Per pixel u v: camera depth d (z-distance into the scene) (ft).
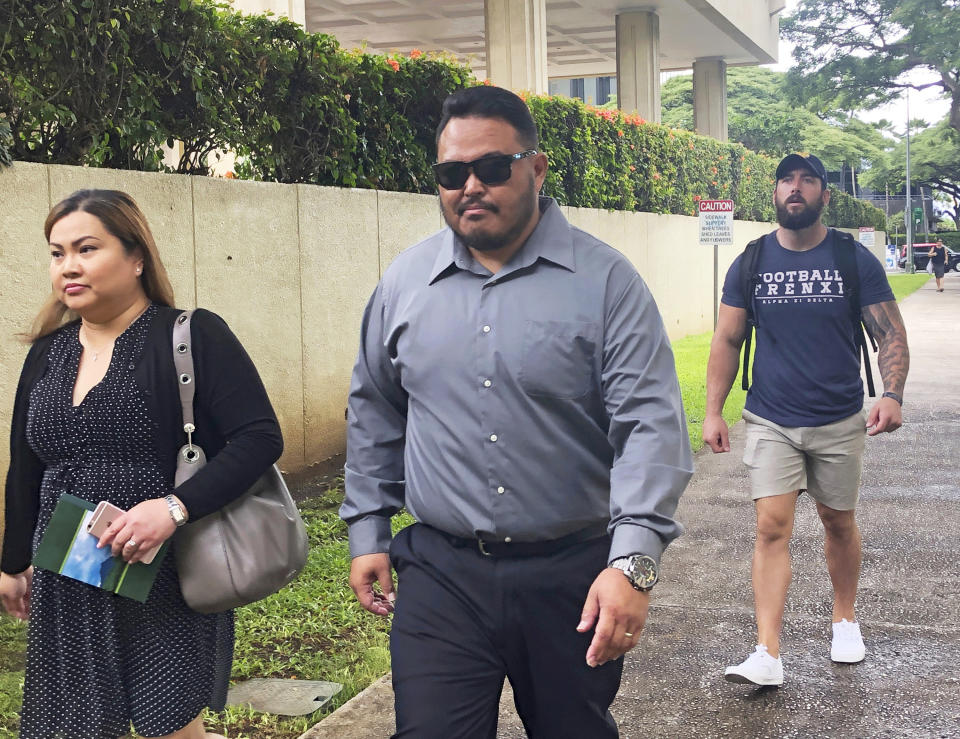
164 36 23.65
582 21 89.40
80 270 9.13
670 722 13.97
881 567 20.77
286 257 27.66
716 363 15.48
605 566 8.77
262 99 27.40
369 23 93.76
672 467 8.29
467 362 8.69
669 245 65.46
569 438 8.67
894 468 30.30
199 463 9.28
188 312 9.53
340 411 30.04
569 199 50.96
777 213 14.82
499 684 8.84
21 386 9.60
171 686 9.24
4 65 20.58
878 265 14.73
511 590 8.64
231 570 9.21
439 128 8.77
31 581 9.74
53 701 9.19
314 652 16.16
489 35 62.75
